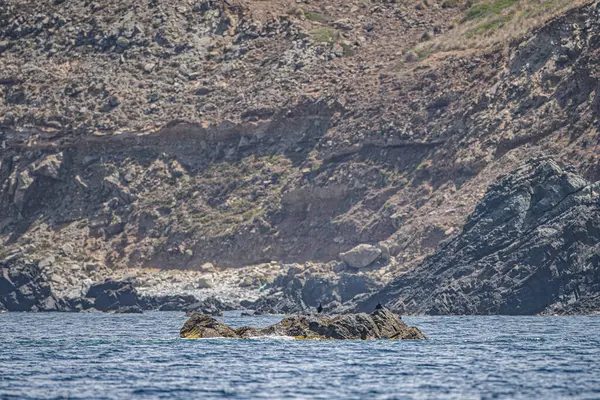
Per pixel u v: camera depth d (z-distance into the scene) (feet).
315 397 454.81
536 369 534.37
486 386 480.64
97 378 508.94
